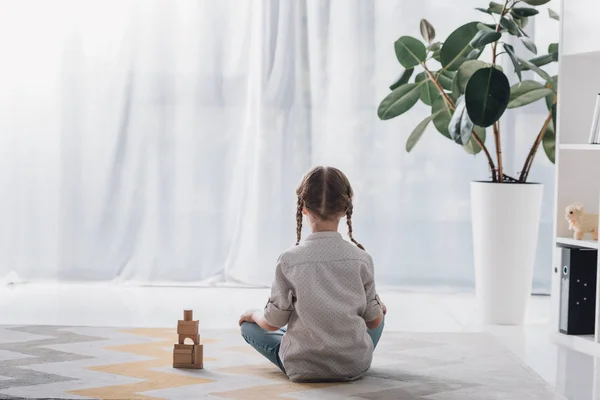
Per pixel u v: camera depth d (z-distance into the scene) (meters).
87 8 4.41
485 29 3.67
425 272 4.51
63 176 4.43
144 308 3.80
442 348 3.03
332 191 2.46
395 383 2.50
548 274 4.51
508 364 2.80
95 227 4.47
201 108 4.45
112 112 4.45
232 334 3.21
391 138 4.47
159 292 4.27
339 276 2.44
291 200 4.47
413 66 3.93
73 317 3.55
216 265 4.51
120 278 4.47
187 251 4.48
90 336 3.09
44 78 4.45
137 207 4.47
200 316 3.63
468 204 4.50
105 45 4.43
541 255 4.51
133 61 4.43
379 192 4.49
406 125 4.47
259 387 2.42
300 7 4.43
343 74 4.45
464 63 3.69
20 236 4.46
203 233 4.50
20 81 4.44
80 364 2.64
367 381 2.52
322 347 2.43
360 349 2.48
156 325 3.39
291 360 2.48
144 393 2.32
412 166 4.48
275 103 4.45
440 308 4.02
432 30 3.99
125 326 3.34
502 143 4.46
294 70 4.45
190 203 4.48
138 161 4.46
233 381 2.48
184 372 2.58
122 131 4.44
